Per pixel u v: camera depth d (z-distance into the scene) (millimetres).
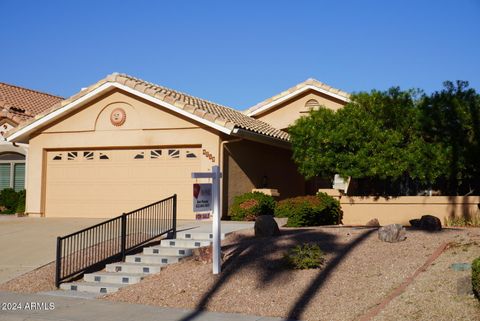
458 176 17797
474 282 8656
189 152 19656
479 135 17531
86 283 12336
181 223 17656
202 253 12633
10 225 18844
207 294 10727
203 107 21391
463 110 17547
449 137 17797
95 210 20766
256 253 12523
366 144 18062
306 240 13344
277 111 24656
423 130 18062
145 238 15188
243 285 10852
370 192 20359
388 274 10602
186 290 11055
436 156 17406
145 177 20156
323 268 11258
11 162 25266
